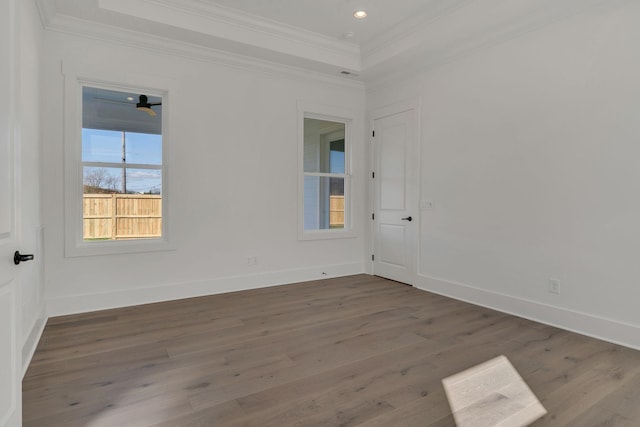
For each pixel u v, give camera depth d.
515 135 3.44
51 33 3.29
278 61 4.33
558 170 3.13
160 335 2.91
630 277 2.72
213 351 2.62
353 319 3.32
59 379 2.20
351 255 5.22
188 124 3.96
